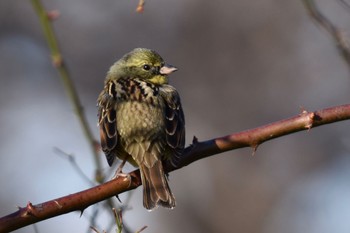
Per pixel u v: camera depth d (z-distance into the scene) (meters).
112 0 17.50
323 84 17.09
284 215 16.53
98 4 17.52
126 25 17.41
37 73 17.66
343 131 16.75
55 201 6.22
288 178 16.84
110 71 8.89
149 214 16.95
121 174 6.58
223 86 17.19
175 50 17.27
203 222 16.94
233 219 16.84
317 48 17.14
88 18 17.45
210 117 17.12
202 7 17.31
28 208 6.12
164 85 8.23
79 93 17.14
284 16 17.19
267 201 16.75
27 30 17.66
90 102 17.14
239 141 6.86
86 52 17.30
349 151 16.45
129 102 7.73
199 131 17.11
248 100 17.11
